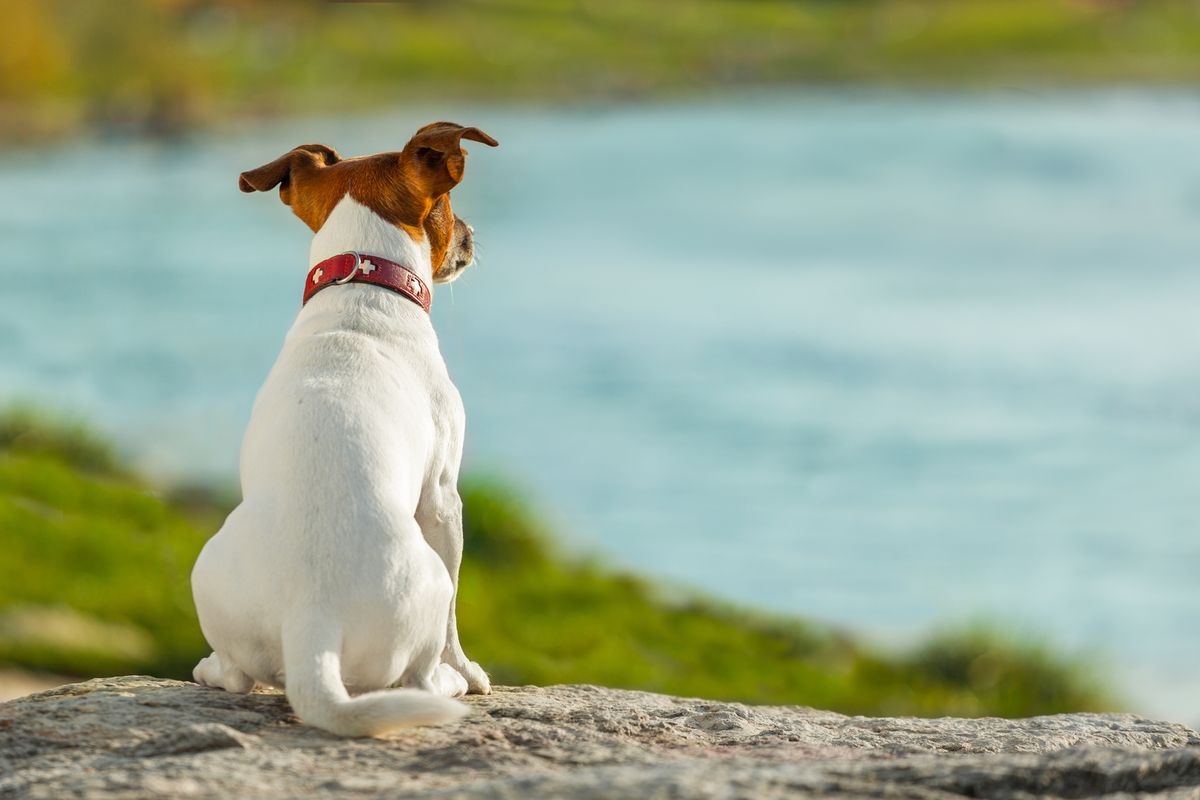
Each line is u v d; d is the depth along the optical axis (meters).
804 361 28.98
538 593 13.26
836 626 14.34
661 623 13.17
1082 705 12.33
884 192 57.09
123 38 80.12
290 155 5.08
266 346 29.31
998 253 42.34
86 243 42.12
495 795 3.13
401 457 4.28
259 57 101.81
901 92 111.69
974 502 19.81
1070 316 33.22
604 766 3.70
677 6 148.25
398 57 111.62
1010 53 133.62
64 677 10.30
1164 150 69.94
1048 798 3.43
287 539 3.99
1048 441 23.08
